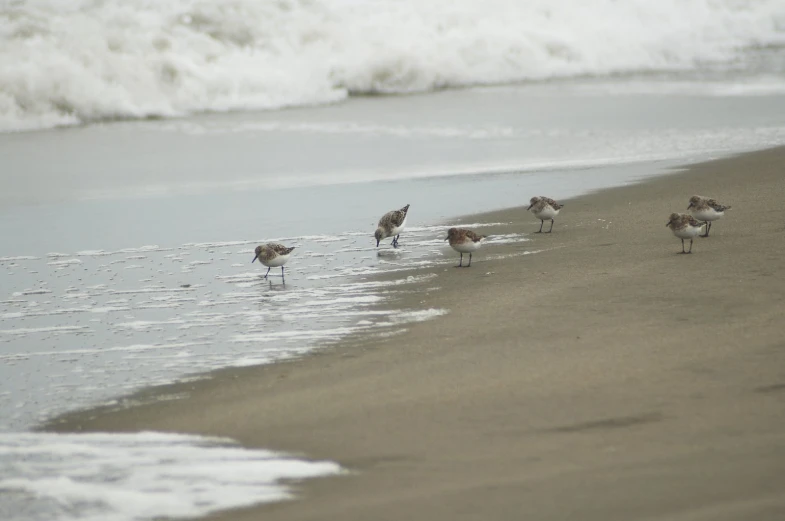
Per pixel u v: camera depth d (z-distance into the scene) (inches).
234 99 3420.3
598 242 1561.3
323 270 1508.4
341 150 2637.8
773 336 979.3
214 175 2352.4
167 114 3289.9
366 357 1046.4
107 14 3513.8
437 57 3914.9
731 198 1807.3
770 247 1395.2
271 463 753.0
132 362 1089.4
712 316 1072.2
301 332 1176.2
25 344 1175.0
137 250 1676.9
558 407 826.2
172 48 3538.4
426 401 868.6
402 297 1315.2
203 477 732.7
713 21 4729.3
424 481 700.0
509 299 1243.2
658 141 2583.7
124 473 751.1
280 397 924.0
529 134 2787.9
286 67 3715.6
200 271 1531.7
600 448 733.3
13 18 3324.3
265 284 1438.2
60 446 824.3
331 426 823.7
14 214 1971.0
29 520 675.4
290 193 2135.8
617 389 858.1
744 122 2810.0
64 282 1482.5
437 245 1651.1
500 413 822.5
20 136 2935.5
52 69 3149.6
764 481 657.0
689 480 665.6
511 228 1737.2
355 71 3754.9
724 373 879.1
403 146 2667.3
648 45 4387.3
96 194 2158.0
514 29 4247.0
